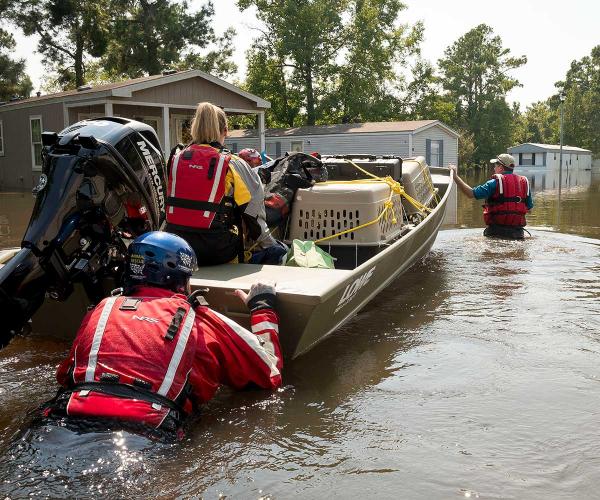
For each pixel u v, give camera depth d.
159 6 38.62
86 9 36.41
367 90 42.53
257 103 22.22
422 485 2.21
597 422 2.77
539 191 22.11
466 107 71.19
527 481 2.24
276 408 2.94
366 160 6.59
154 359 2.58
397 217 5.98
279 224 5.31
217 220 3.89
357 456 2.43
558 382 3.28
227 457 2.40
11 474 2.15
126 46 39.34
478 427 2.72
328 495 2.13
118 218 3.83
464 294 5.33
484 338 4.05
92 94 18.39
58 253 3.44
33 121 22.03
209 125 3.99
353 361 3.63
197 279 3.55
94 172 3.61
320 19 40.25
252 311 3.21
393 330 4.27
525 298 5.16
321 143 31.53
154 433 2.42
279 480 2.22
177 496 2.09
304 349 3.65
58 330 4.18
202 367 2.75
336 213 5.25
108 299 2.80
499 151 69.31
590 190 22.62
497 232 8.85
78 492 2.07
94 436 2.36
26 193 20.14
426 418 2.82
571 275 6.14
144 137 4.05
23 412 2.89
